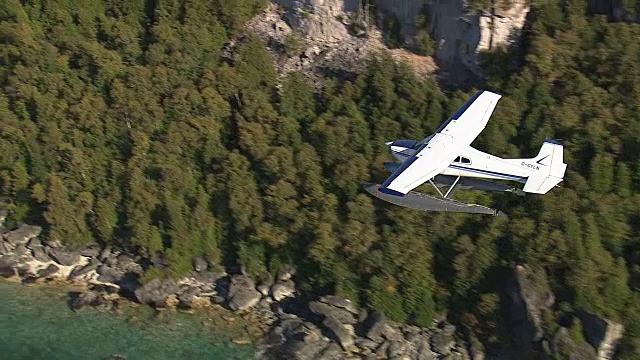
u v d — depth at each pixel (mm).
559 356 185000
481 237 199500
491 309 195875
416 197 152750
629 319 183125
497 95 172875
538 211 197375
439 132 163125
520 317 192750
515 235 196375
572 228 191375
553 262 191625
